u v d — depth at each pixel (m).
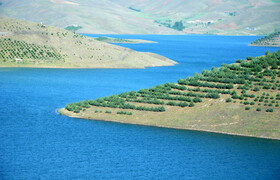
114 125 156.38
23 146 131.88
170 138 142.25
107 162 121.31
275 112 155.12
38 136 141.75
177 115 161.38
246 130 148.12
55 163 119.50
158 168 118.06
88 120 162.12
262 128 147.75
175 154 128.25
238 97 167.62
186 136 144.62
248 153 129.75
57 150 129.38
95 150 130.25
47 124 155.38
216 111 160.50
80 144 134.88
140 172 115.12
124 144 135.88
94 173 113.75
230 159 125.06
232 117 155.75
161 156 126.62
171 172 115.50
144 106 167.88
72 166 117.75
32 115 167.25
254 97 167.50
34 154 125.62
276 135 144.12
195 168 118.69
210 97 171.25
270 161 124.00
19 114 168.12
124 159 123.56
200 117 158.50
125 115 164.25
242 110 158.75
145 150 131.12
